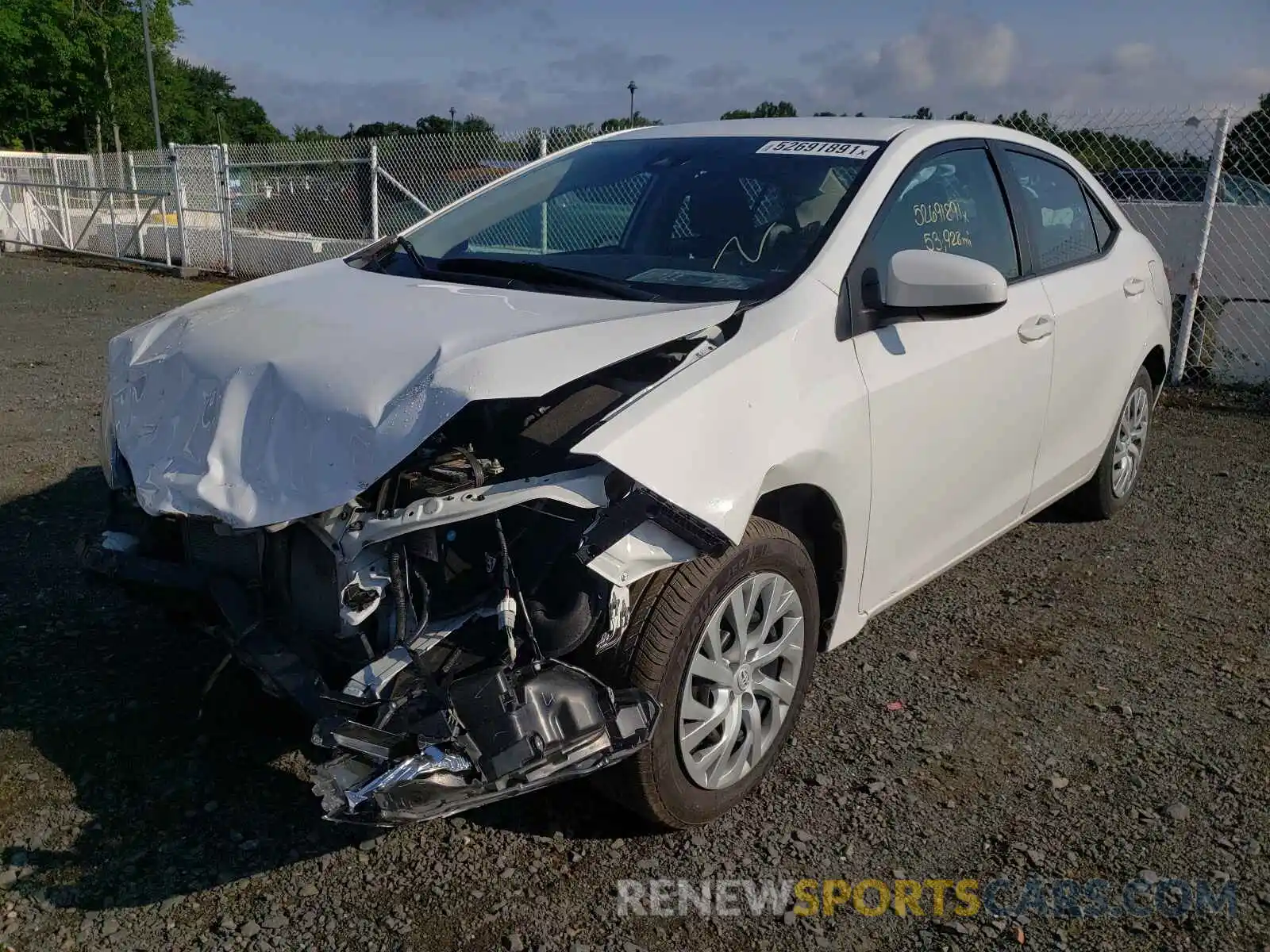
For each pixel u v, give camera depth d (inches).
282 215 564.7
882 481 128.9
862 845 114.0
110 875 105.1
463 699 93.6
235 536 104.2
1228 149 331.3
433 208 474.9
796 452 111.3
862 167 138.9
